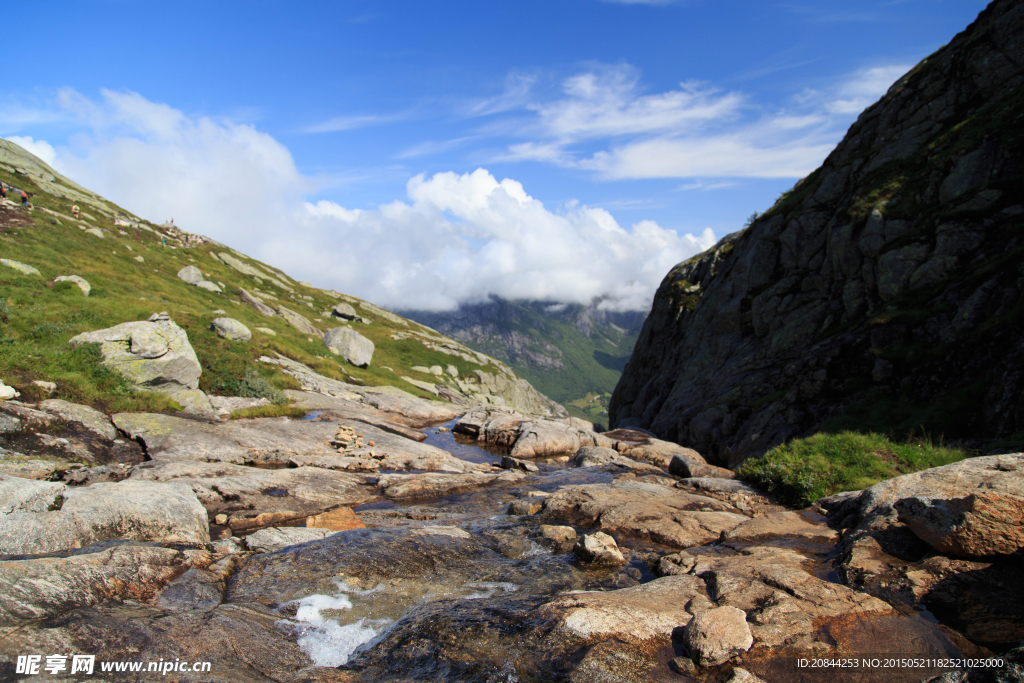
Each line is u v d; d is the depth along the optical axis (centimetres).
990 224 2412
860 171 3556
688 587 862
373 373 5478
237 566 998
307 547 1081
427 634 753
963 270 2398
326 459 2058
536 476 2100
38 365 2055
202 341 3183
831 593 780
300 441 2286
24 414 1692
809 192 4019
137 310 2969
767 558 948
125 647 663
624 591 850
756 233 4288
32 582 746
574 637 709
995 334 1930
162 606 805
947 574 783
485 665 670
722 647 645
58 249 4444
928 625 696
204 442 1962
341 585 939
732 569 898
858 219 3141
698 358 4247
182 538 1077
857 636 680
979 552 777
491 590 927
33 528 933
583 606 774
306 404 3003
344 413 3016
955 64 3241
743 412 3072
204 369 2870
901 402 2159
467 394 8612
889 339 2436
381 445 2458
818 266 3491
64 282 2958
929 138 3184
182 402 2361
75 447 1681
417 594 916
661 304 5834
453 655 697
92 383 2117
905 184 3042
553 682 630
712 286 4725
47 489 1059
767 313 3603
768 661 634
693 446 3294
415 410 3875
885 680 592
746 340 3803
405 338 9888
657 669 643
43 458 1523
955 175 2723
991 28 3058
